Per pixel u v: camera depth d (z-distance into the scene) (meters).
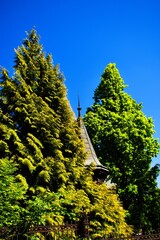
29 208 7.27
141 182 25.25
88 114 26.64
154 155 25.92
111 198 14.37
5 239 6.58
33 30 15.29
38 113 12.86
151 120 26.80
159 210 24.56
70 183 13.08
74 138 14.25
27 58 14.55
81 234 9.20
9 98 13.02
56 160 12.72
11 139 12.09
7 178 8.55
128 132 25.47
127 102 27.42
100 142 25.92
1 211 7.63
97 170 19.58
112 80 28.23
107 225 13.23
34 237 7.26
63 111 14.52
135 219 24.36
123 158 25.38
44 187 12.09
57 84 14.85
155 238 8.47
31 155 12.05
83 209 12.46
